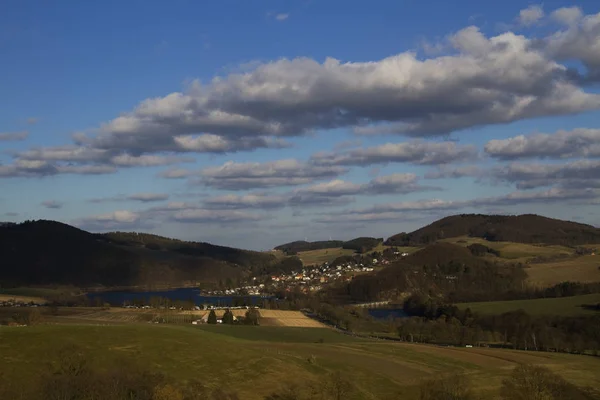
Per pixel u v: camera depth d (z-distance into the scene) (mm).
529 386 82125
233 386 82625
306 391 81688
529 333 161375
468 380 92312
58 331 96562
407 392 86562
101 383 72312
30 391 71125
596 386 92000
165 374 81938
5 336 91188
